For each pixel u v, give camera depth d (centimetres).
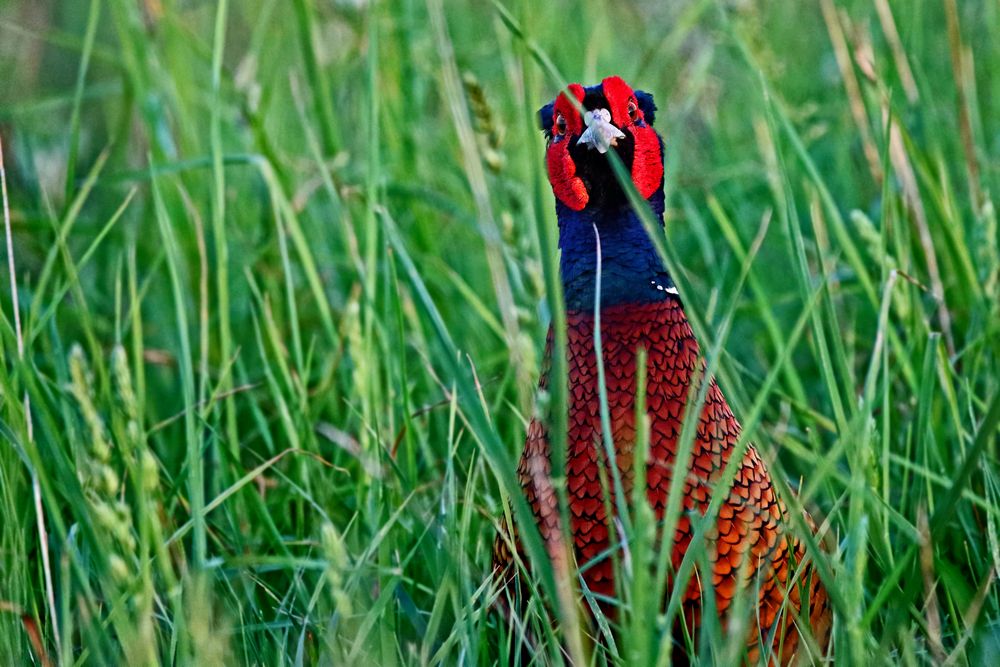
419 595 642
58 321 849
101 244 938
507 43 939
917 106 850
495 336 830
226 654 525
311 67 892
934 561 522
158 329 878
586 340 540
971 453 439
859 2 1016
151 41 945
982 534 632
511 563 553
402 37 955
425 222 867
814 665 525
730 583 521
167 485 669
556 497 525
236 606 596
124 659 534
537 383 627
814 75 1108
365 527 632
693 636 520
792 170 926
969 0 1059
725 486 462
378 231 804
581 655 444
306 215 925
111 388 717
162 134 909
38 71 1187
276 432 770
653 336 534
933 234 783
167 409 816
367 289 689
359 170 908
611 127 545
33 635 525
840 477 573
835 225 694
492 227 726
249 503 672
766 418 756
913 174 776
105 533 512
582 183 555
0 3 1132
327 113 896
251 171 977
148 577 481
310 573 641
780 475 462
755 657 521
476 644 513
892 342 682
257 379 799
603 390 473
